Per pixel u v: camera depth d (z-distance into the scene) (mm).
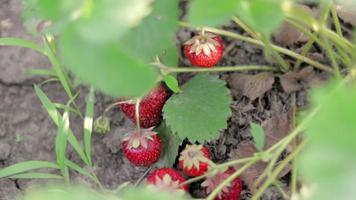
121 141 512
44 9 322
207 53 477
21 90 541
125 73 316
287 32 524
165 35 414
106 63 317
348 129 284
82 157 491
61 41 321
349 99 286
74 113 528
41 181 503
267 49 487
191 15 330
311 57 524
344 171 281
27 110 533
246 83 515
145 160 480
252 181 467
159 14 413
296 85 517
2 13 565
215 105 486
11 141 523
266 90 513
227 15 331
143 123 495
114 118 521
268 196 476
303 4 523
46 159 517
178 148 487
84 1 313
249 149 478
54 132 525
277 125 490
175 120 479
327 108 287
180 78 521
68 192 321
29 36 556
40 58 549
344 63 506
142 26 412
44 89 541
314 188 309
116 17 305
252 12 337
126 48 365
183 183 438
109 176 505
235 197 460
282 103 516
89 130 491
